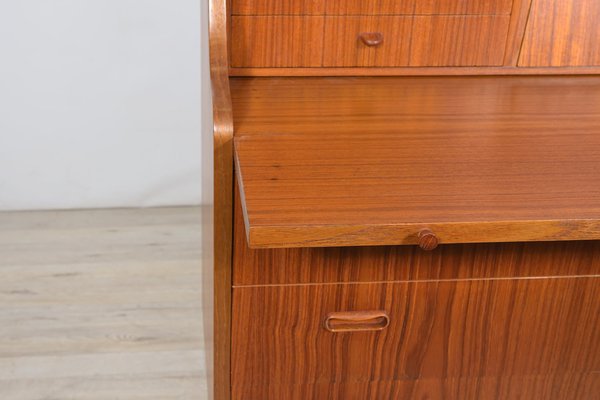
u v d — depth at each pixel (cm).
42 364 193
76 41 236
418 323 125
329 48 139
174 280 227
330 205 98
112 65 242
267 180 103
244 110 125
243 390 131
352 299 121
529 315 125
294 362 128
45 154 253
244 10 134
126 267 232
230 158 113
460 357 129
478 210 99
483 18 140
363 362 129
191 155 261
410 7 137
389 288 121
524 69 145
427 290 121
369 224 95
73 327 206
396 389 133
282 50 138
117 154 257
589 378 135
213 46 117
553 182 107
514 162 112
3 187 256
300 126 120
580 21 142
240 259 118
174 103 251
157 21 237
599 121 128
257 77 140
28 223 253
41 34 233
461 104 132
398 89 138
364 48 140
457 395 135
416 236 96
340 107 129
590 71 146
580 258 120
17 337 201
